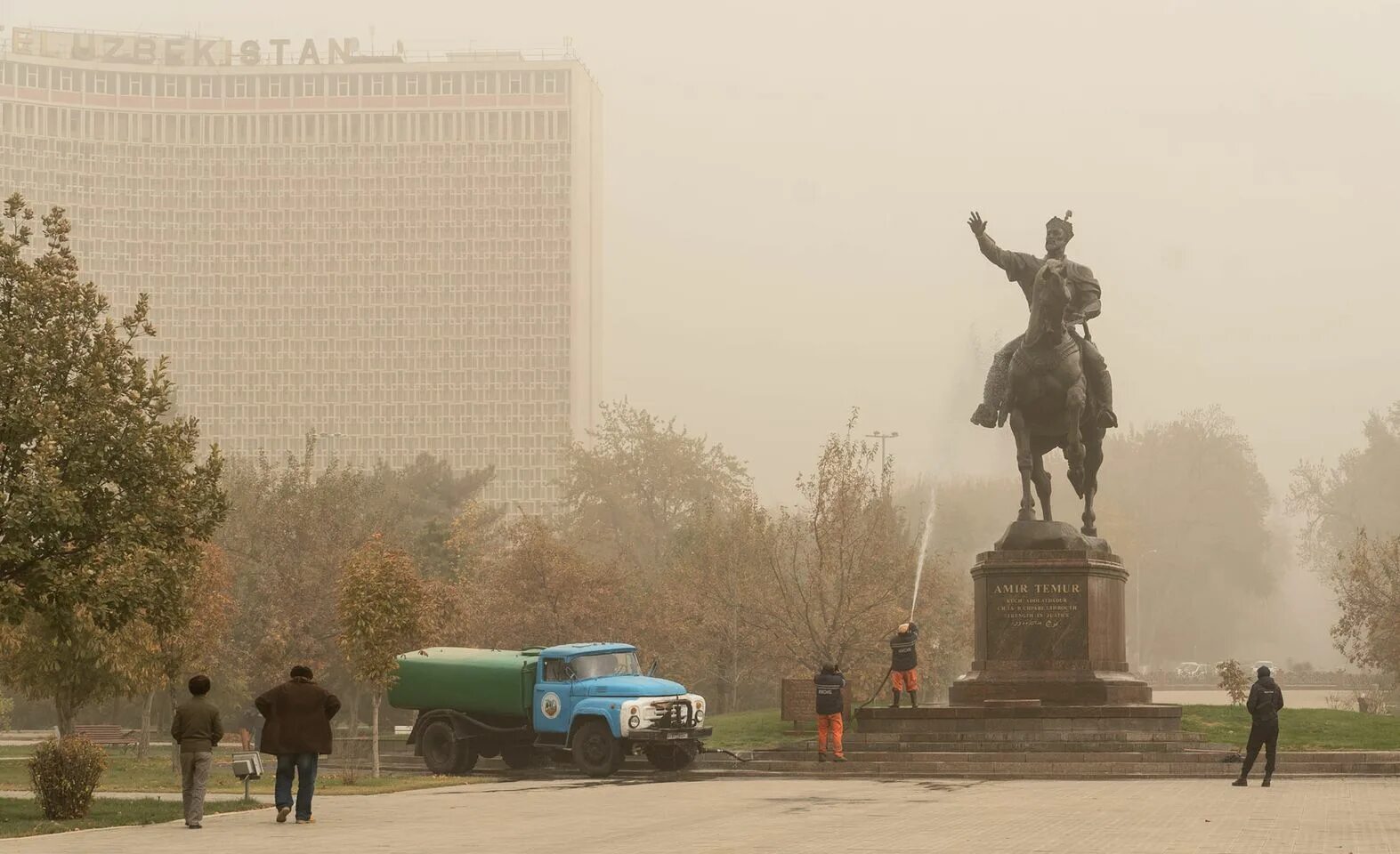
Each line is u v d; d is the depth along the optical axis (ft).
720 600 293.84
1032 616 180.45
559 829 105.91
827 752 174.29
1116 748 170.60
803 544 290.15
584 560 328.49
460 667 194.08
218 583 213.05
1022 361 187.83
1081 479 194.08
